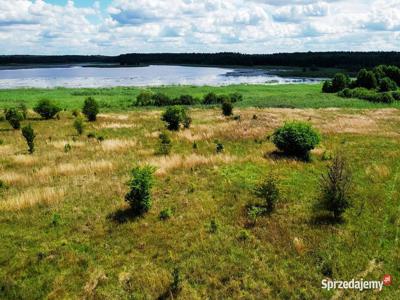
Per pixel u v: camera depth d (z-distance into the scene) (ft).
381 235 38.70
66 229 40.83
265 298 28.91
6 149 82.12
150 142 90.22
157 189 53.93
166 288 30.14
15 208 46.50
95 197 50.60
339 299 28.66
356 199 49.19
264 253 35.37
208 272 32.19
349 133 103.65
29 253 35.78
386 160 70.54
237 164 66.59
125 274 32.35
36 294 29.66
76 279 31.63
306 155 73.00
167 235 39.40
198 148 83.05
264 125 113.70
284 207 46.73
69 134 103.14
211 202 48.67
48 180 58.08
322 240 37.60
